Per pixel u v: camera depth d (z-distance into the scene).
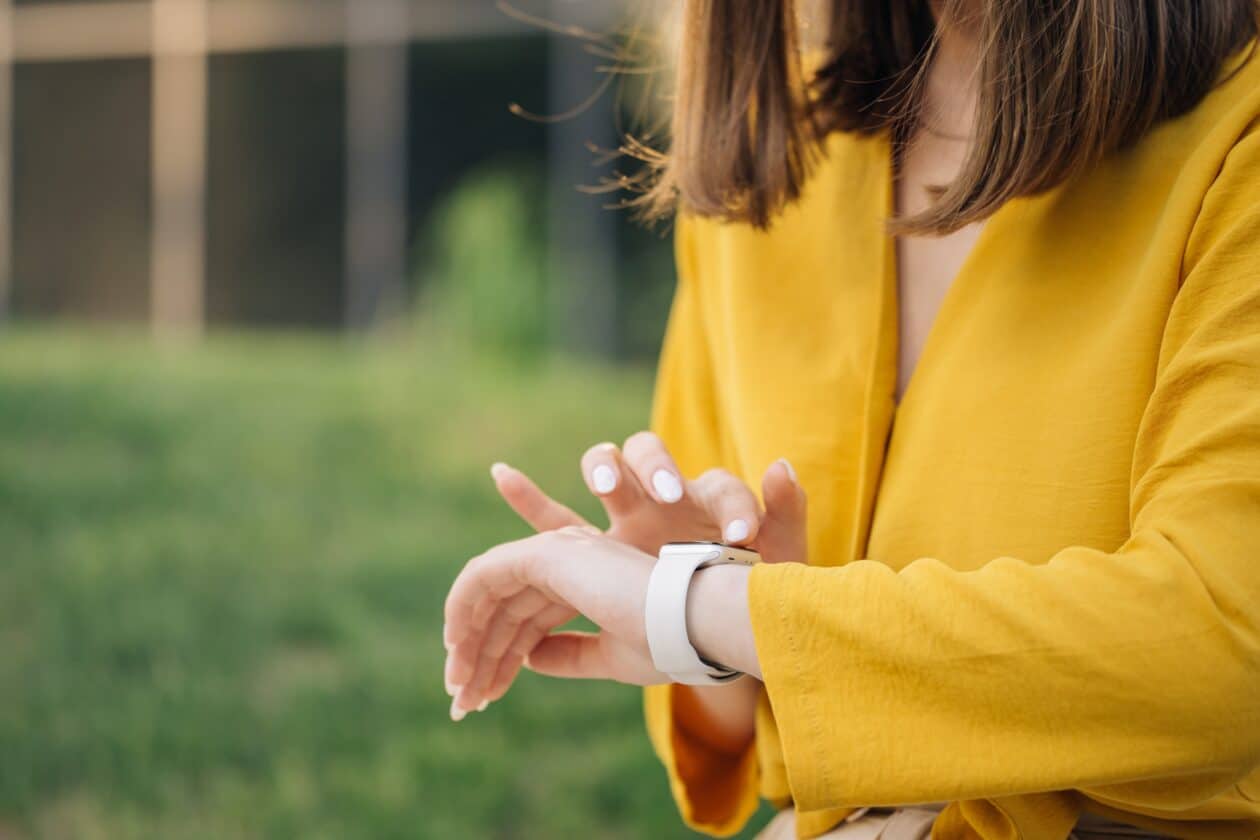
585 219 14.45
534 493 1.21
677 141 1.24
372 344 15.05
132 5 16.05
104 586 5.36
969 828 1.06
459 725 3.96
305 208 15.68
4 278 16.53
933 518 1.07
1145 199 1.00
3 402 9.08
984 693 0.83
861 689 0.86
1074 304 1.02
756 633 0.88
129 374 10.66
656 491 1.11
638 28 1.46
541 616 1.12
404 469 7.81
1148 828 1.02
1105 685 0.81
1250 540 0.82
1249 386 0.86
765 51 1.20
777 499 1.13
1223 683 0.81
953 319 1.10
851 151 1.25
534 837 3.33
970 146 1.01
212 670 4.50
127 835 3.27
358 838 3.25
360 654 4.69
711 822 1.35
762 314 1.26
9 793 3.44
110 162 16.25
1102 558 0.85
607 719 4.02
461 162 15.11
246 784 3.59
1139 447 0.93
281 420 9.00
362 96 15.37
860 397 1.18
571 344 14.23
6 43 16.41
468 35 14.98
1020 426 1.02
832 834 1.14
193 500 6.94
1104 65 0.96
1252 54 0.99
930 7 1.21
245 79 15.81
